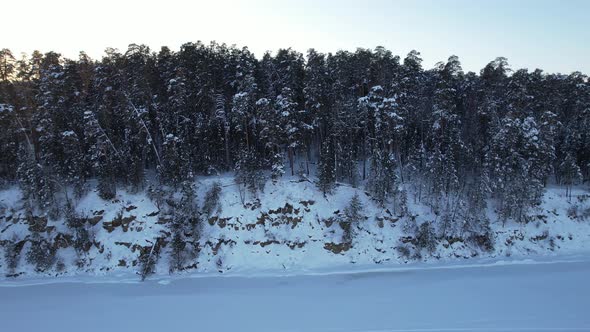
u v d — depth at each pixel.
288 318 25.25
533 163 42.75
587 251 38.69
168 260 36.31
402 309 26.30
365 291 30.30
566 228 40.81
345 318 24.94
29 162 38.66
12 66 43.03
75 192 40.03
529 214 41.31
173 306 28.08
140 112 42.53
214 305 28.08
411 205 41.66
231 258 36.84
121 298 29.98
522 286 30.41
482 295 28.69
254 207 40.28
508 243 39.12
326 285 31.91
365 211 40.62
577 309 25.70
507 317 24.55
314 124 45.94
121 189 41.28
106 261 36.06
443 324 23.58
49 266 35.56
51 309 28.12
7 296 30.92
